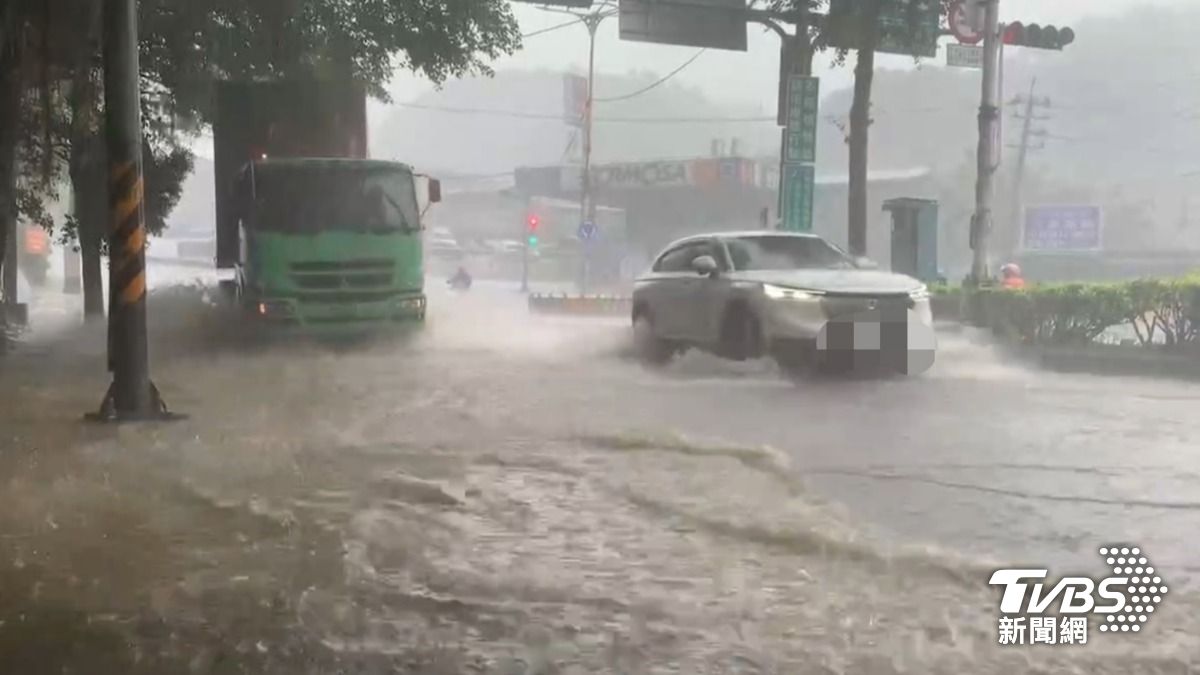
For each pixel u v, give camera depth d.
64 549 5.85
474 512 6.48
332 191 16.23
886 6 22.05
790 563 5.49
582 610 4.88
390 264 16.34
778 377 12.59
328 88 17.97
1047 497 6.74
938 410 10.25
